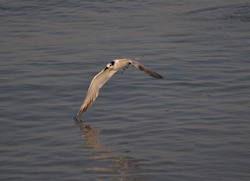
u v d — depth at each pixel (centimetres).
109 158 1045
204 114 1299
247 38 2209
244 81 1582
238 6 2892
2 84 1614
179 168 983
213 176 942
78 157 1055
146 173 966
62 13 2925
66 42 2238
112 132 1200
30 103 1432
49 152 1086
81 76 1694
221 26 2466
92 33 2406
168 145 1104
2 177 966
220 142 1111
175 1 3173
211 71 1705
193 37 2252
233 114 1293
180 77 1645
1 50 2116
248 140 1116
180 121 1252
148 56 1934
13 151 1097
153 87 1550
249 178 930
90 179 950
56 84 1605
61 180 948
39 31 2491
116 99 1456
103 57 1948
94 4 3139
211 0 3142
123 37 2295
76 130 1223
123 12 2900
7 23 2712
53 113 1352
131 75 1686
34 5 3152
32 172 986
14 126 1254
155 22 2605
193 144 1103
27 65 1861
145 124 1241
